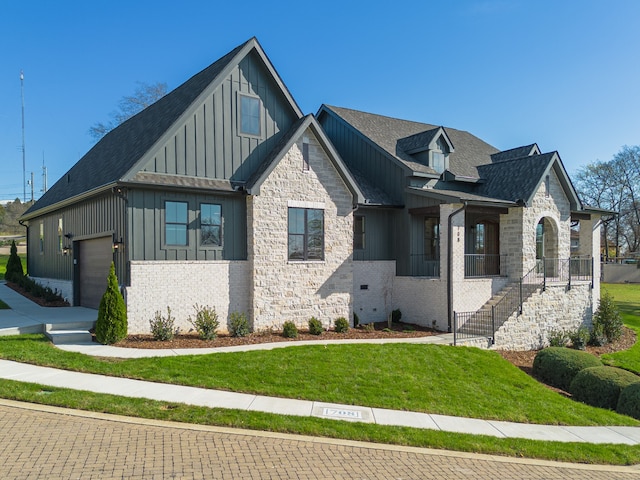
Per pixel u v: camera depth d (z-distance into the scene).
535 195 20.81
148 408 8.27
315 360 11.96
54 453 6.54
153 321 14.12
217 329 15.30
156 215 14.45
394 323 19.73
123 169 14.65
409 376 11.65
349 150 23.36
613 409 12.26
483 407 10.44
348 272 17.97
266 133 17.09
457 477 6.80
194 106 15.18
